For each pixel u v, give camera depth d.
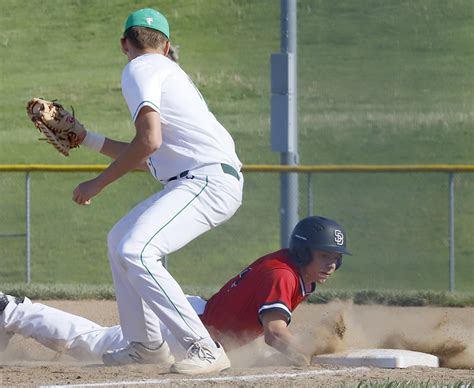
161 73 20.03
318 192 79.94
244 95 104.31
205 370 19.83
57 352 24.17
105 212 75.69
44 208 76.81
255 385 18.31
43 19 123.31
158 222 19.69
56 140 21.66
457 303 39.00
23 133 95.50
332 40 120.50
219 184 20.06
